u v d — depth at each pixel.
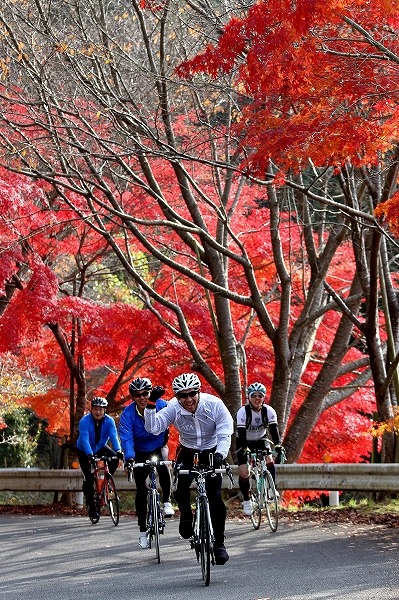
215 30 15.17
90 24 17.12
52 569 10.52
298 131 10.46
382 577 9.16
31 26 15.54
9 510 18.50
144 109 17.05
